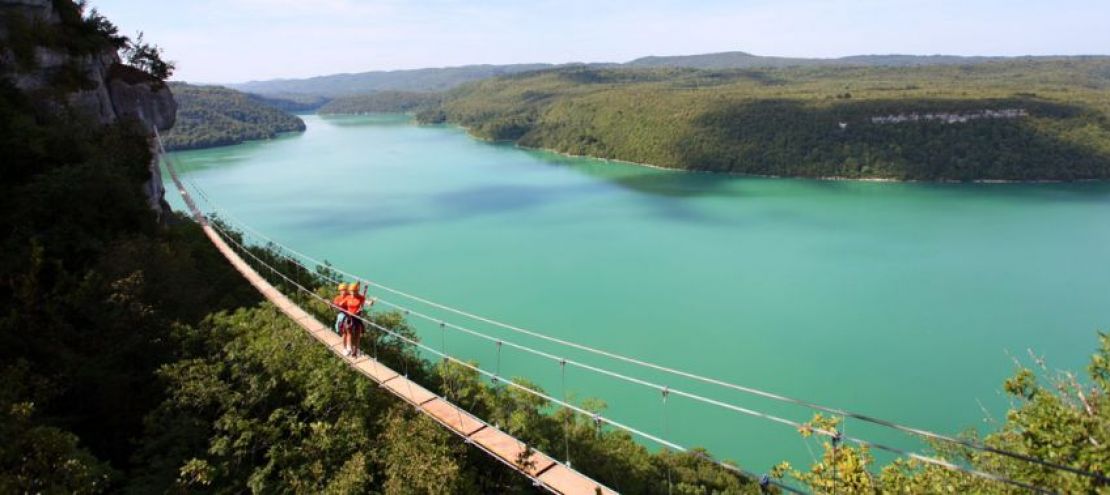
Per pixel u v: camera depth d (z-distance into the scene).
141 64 42.94
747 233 88.94
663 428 40.19
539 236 88.19
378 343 27.03
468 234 89.31
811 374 47.53
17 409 11.63
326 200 112.31
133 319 18.19
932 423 40.78
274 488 15.35
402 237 87.38
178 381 16.84
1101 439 9.14
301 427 16.69
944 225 91.25
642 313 59.66
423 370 27.72
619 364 49.12
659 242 84.69
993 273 69.19
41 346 16.09
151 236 26.05
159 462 14.69
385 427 17.53
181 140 192.62
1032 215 95.38
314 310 26.55
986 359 49.41
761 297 63.62
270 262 36.69
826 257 76.88
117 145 30.94
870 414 42.12
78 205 21.91
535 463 13.15
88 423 16.00
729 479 28.95
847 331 55.12
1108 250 76.31
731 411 42.25
